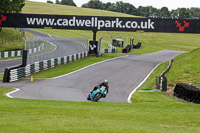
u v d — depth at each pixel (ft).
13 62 274.77
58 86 160.56
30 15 299.99
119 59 309.42
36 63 211.20
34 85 161.79
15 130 58.13
